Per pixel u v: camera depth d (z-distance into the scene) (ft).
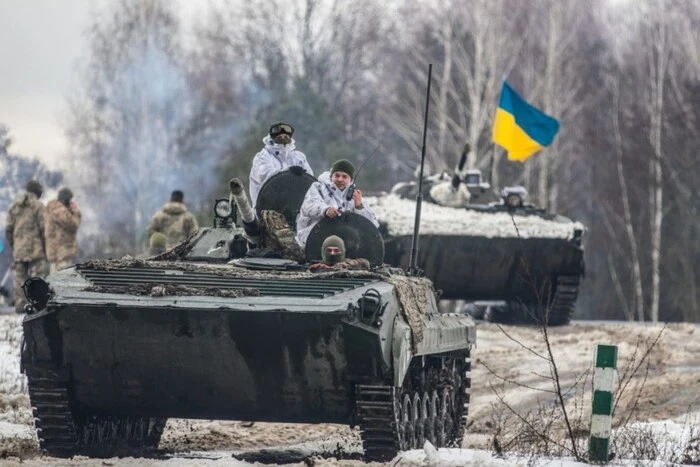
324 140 593.01
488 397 232.94
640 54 644.27
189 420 199.41
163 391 153.48
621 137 644.27
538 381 246.88
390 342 148.46
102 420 166.20
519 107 384.68
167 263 162.20
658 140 597.93
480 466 140.05
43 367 152.25
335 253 164.55
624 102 644.69
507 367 264.31
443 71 647.56
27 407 197.47
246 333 147.02
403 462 141.49
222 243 174.91
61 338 150.30
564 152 640.58
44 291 150.10
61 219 318.45
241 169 558.15
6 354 248.73
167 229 319.68
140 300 147.84
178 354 149.79
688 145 621.72
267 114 601.21
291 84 645.51
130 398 154.71
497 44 603.67
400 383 149.89
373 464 142.51
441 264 326.24
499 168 627.46
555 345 298.15
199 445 177.78
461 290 335.67
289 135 186.70
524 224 328.49
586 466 146.20
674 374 251.19
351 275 155.63
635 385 236.22
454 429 190.80
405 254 320.50
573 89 631.15
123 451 162.91
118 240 603.67
